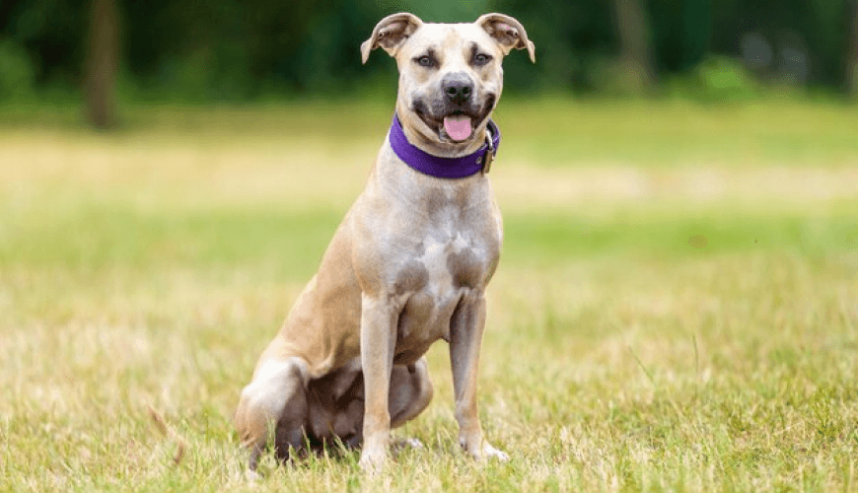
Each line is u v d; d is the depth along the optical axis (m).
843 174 23.30
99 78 34.88
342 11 50.16
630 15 53.56
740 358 7.49
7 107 41.81
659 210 18.36
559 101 48.97
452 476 5.04
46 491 5.11
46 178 22.28
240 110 44.16
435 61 5.27
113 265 13.08
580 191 21.17
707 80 49.69
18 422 6.48
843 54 61.31
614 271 12.66
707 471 4.75
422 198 5.27
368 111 44.41
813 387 6.36
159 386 7.37
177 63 48.25
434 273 5.35
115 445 5.92
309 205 19.27
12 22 38.66
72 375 7.67
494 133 5.49
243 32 40.91
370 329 5.36
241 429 5.62
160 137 32.88
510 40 5.81
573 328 9.20
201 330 9.24
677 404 6.31
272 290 11.38
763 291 10.03
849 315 8.37
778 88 54.09
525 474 4.99
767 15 63.09
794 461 5.01
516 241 15.53
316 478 5.09
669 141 32.41
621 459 5.10
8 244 14.24
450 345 5.72
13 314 9.83
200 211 18.31
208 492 4.93
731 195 20.12
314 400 5.84
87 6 36.25
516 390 6.99
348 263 5.54
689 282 11.20
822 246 13.59
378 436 5.39
